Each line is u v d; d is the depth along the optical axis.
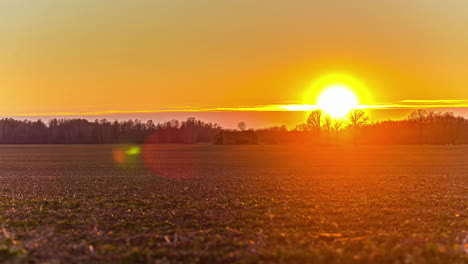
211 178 35.38
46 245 12.93
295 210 18.86
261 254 11.64
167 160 62.47
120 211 18.94
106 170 45.12
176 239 13.39
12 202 21.62
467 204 20.52
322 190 26.55
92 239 13.75
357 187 28.23
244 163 56.34
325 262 10.99
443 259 11.02
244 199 22.52
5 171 44.12
